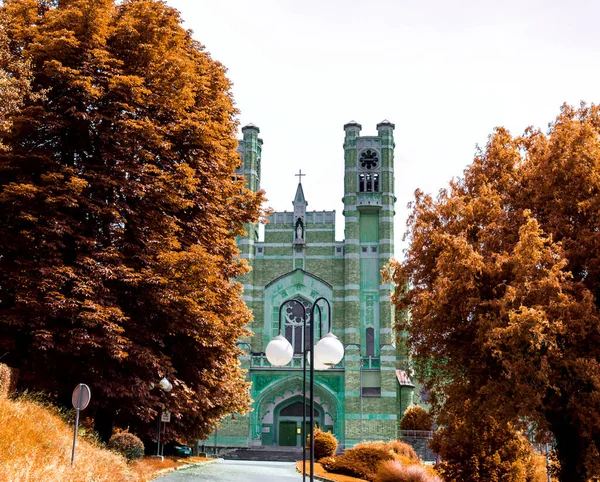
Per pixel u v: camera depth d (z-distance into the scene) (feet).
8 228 79.66
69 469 55.88
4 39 78.23
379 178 228.63
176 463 105.50
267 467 133.18
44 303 73.56
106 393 80.07
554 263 81.82
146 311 85.66
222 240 100.63
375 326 217.77
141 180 87.61
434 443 102.68
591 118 100.01
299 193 230.89
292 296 222.48
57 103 84.79
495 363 88.63
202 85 98.73
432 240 96.32
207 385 99.40
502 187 98.58
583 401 80.38
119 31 89.35
